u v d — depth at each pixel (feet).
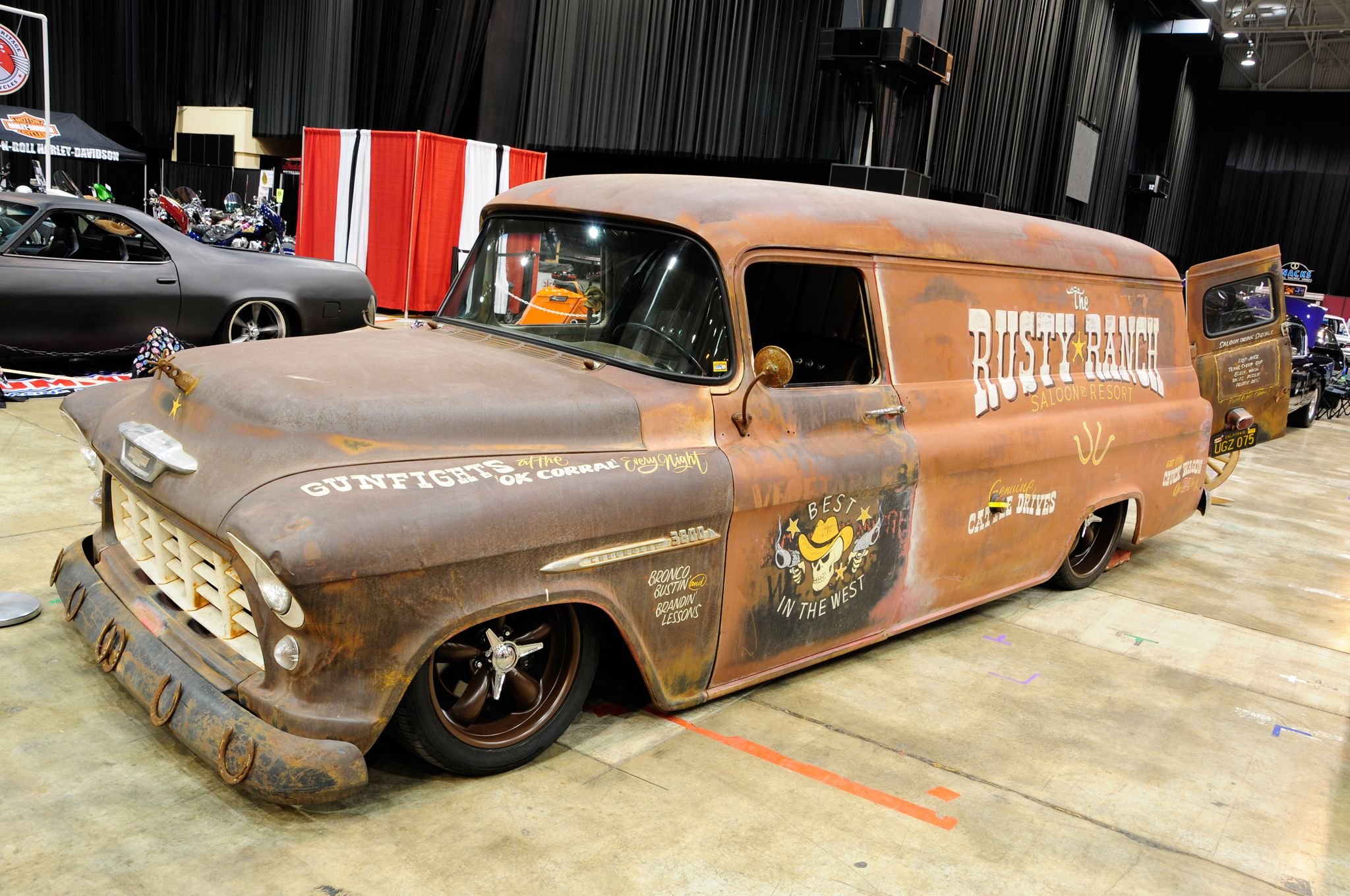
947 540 13.71
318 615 7.70
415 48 66.23
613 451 9.84
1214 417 23.73
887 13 43.01
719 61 57.06
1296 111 119.96
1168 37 94.79
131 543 10.48
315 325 28.25
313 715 7.97
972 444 13.57
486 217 13.07
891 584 13.04
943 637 15.14
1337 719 13.60
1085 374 16.42
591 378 10.45
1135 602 18.12
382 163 47.67
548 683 9.98
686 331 10.71
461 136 69.36
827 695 12.48
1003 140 66.54
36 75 88.63
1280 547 24.02
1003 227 14.99
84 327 23.88
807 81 54.60
